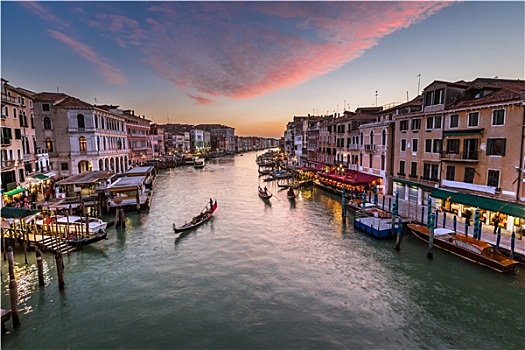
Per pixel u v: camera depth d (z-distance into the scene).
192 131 132.88
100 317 13.12
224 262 18.55
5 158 26.22
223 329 12.33
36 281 16.03
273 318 13.01
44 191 33.53
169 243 21.88
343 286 15.52
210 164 100.69
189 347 11.34
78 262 18.44
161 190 46.16
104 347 11.38
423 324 12.48
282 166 80.38
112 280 16.31
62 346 11.43
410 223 22.53
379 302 14.07
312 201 36.72
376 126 34.69
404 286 15.31
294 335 11.95
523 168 18.48
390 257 18.66
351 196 33.56
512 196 19.09
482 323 12.41
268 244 21.56
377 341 11.59
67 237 19.98
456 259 17.78
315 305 13.91
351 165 41.47
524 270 15.88
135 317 13.12
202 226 26.06
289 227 25.64
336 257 18.98
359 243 21.20
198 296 14.74
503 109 19.56
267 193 40.62
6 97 26.28
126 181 35.69
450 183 23.56
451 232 19.30
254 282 16.03
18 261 18.16
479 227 18.03
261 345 11.43
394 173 31.28
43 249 19.27
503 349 11.04
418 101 32.28
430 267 17.14
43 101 41.28
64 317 13.10
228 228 25.50
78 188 34.50
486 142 20.77
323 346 11.36
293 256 19.31
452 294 14.47
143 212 31.30
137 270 17.50
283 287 15.50
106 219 27.81
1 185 24.94
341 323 12.65
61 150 42.38
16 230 19.34
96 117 44.44
